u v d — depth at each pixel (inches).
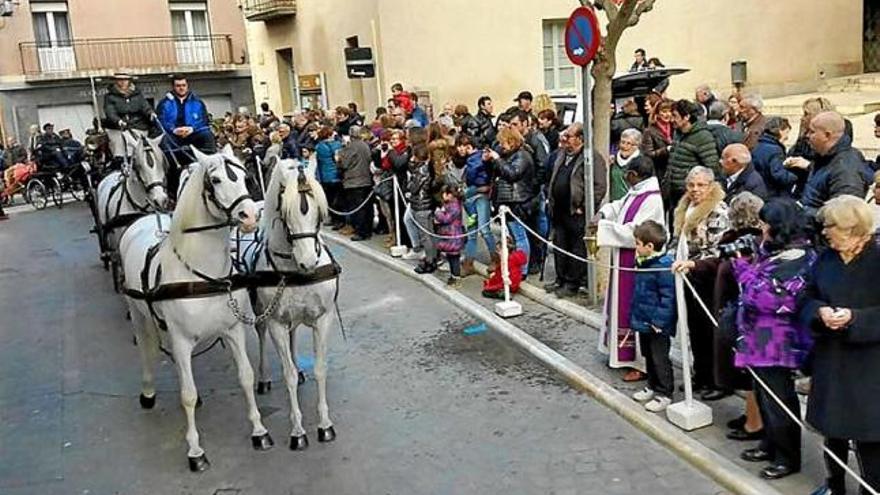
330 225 587.5
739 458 204.1
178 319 220.8
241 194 210.2
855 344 161.3
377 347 325.1
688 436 218.7
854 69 796.0
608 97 321.4
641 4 312.3
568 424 240.5
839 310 158.4
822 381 168.1
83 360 336.2
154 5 1152.8
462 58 715.4
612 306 264.7
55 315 413.1
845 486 181.9
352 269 465.7
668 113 344.5
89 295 450.9
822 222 163.9
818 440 208.2
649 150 365.7
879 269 158.6
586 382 261.1
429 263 426.9
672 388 238.1
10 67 1067.3
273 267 229.5
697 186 231.8
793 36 773.3
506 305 341.1
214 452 239.5
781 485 189.0
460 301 369.4
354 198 525.0
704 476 203.9
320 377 239.9
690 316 233.0
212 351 332.5
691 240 234.8
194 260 219.6
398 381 286.0
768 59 768.9
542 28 735.7
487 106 514.9
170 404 280.5
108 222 359.3
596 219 320.8
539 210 378.6
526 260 372.5
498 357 302.2
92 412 278.2
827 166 235.6
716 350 210.5
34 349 356.8
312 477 220.4
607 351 274.2
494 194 372.2
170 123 362.9
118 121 378.0
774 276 181.8
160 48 1160.8
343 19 789.2
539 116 422.3
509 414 250.8
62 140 872.3
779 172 271.9
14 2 1050.1
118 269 420.2
